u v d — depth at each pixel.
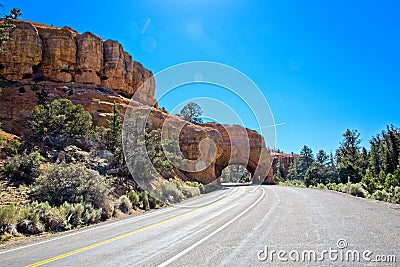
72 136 19.91
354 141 43.12
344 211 9.56
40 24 42.69
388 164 41.88
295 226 6.97
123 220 10.05
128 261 4.50
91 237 6.85
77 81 37.25
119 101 33.16
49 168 11.95
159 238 6.27
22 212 8.59
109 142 19.70
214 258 4.45
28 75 33.66
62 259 4.78
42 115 18.06
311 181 50.75
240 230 6.73
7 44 32.66
